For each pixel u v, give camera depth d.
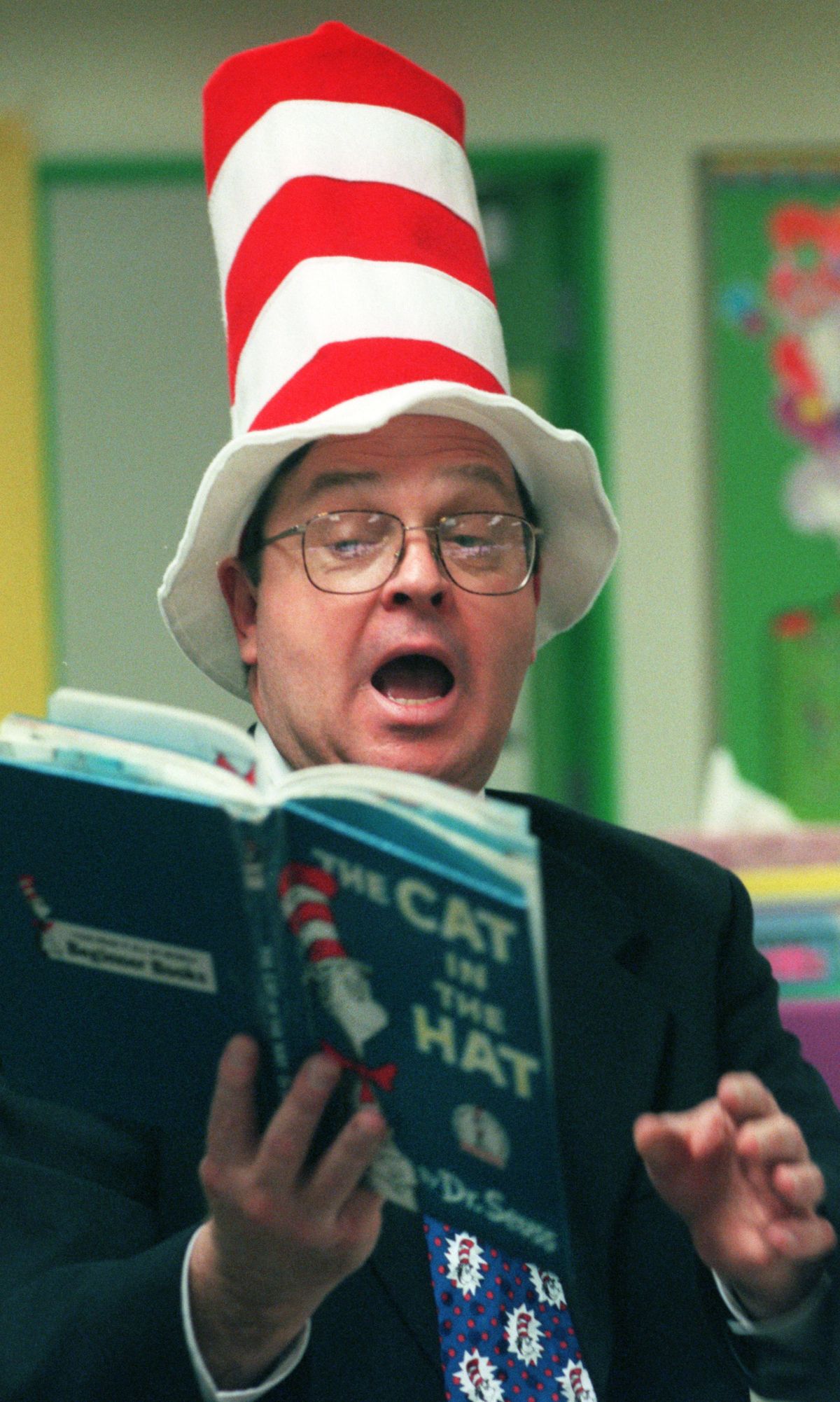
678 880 4.59
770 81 14.69
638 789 14.87
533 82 14.41
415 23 14.20
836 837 9.28
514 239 15.14
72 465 14.34
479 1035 3.04
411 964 3.07
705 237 14.72
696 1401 4.04
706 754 14.95
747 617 14.97
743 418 14.88
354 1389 3.76
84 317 14.27
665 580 14.84
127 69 13.98
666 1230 4.14
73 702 3.48
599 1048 4.24
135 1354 3.41
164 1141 4.03
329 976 3.17
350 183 4.54
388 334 4.40
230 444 4.22
